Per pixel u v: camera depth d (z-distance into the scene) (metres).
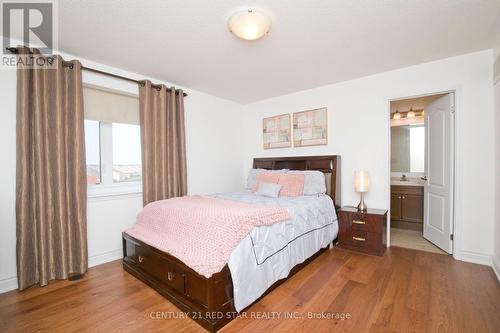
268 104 4.25
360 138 3.27
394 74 2.98
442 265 2.48
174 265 1.81
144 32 2.04
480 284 2.06
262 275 1.83
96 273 2.37
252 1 1.65
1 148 2.02
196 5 1.69
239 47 2.32
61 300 1.89
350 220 2.99
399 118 4.23
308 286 2.08
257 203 2.62
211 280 1.53
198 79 3.22
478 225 2.52
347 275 2.29
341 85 3.40
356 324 1.58
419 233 3.72
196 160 3.71
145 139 2.91
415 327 1.53
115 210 2.76
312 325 1.58
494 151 2.41
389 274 2.29
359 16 1.84
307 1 1.65
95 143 2.79
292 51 2.42
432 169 3.15
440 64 2.68
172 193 3.20
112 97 2.84
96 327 1.58
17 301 1.87
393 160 4.35
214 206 2.19
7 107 2.05
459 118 2.59
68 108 2.33
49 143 2.18
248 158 4.59
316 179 3.27
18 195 2.02
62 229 2.22
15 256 2.08
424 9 1.76
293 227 2.28
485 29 2.04
